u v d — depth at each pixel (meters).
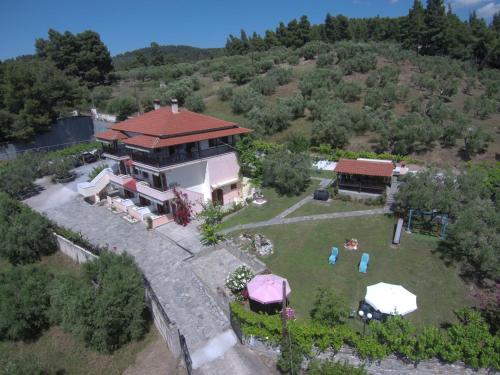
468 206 26.19
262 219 31.80
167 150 32.34
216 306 21.86
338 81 69.50
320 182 39.00
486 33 81.19
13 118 54.81
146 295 22.38
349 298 20.94
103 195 40.16
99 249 26.69
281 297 19.12
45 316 22.72
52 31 99.06
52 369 19.44
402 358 15.45
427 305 20.23
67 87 64.81
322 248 26.34
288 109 58.09
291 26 117.88
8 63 59.47
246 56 107.12
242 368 17.19
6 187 40.44
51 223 31.53
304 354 16.69
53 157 49.66
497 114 53.19
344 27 111.38
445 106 51.28
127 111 72.69
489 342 14.73
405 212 29.55
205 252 27.28
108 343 20.00
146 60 143.12
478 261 22.17
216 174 35.06
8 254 29.12
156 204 34.66
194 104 68.81
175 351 18.38
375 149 45.97
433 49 86.56
